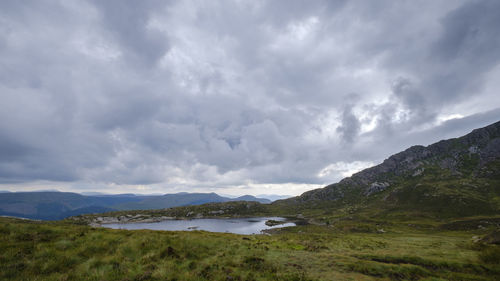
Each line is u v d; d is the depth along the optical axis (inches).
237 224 6850.4
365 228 4077.3
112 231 969.5
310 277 638.5
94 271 506.9
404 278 735.1
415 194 7372.1
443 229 3909.9
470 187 6909.5
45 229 778.8
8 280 434.0
